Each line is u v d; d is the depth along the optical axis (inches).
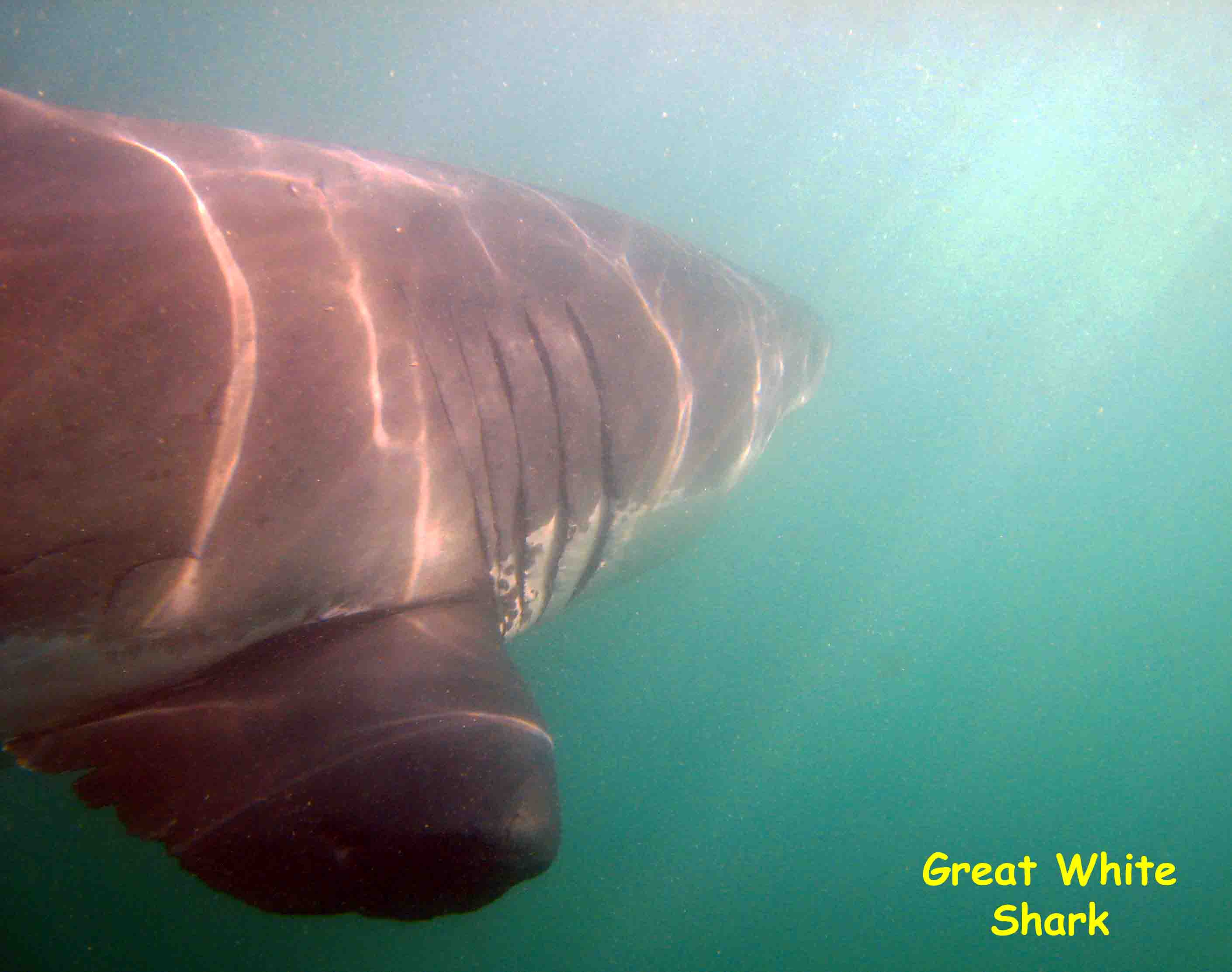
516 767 69.4
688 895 388.8
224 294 70.3
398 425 80.0
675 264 126.9
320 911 62.4
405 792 64.3
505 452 92.0
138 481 63.9
